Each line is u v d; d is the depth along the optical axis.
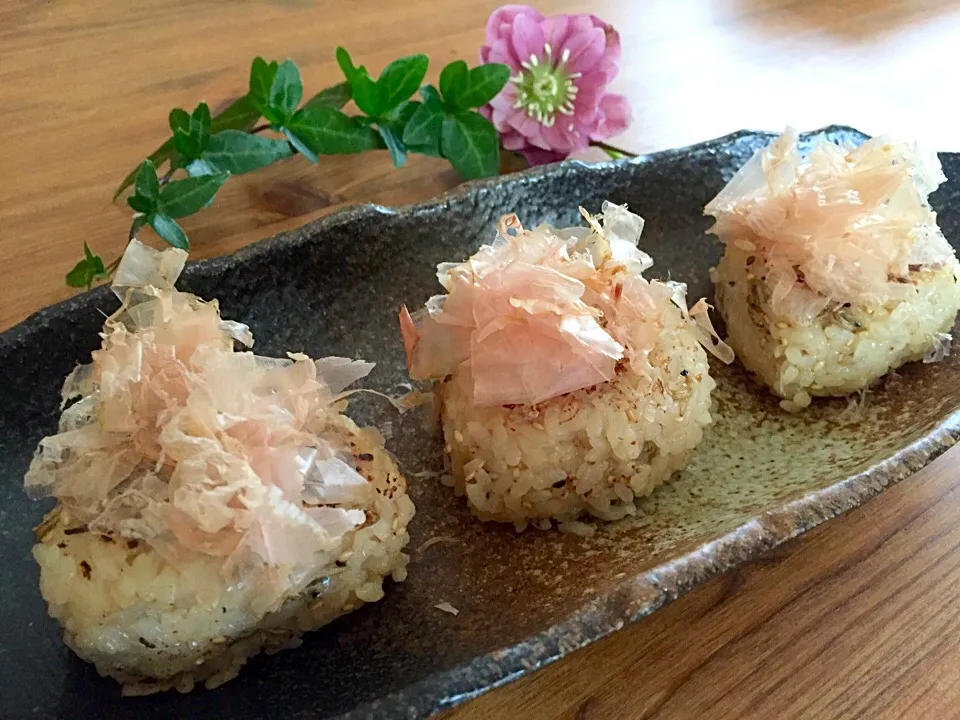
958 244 0.28
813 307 0.24
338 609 0.19
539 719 0.18
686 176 0.29
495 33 0.33
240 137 0.29
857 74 0.40
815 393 0.25
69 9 0.40
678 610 0.20
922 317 0.24
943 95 0.39
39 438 0.21
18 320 0.26
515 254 0.23
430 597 0.20
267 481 0.18
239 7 0.41
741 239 0.26
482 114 0.33
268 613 0.18
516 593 0.20
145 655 0.18
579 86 0.33
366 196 0.31
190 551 0.17
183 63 0.37
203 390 0.18
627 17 0.43
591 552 0.21
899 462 0.20
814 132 0.31
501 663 0.16
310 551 0.18
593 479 0.22
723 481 0.23
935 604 0.20
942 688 0.19
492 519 0.22
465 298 0.22
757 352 0.25
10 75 0.36
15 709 0.17
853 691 0.19
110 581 0.17
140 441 0.18
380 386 0.25
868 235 0.24
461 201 0.27
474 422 0.21
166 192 0.26
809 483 0.21
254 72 0.30
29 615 0.19
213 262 0.24
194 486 0.17
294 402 0.19
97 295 0.22
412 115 0.30
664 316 0.23
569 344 0.21
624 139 0.35
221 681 0.18
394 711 0.15
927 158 0.26
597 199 0.28
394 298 0.26
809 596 0.20
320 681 0.18
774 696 0.19
